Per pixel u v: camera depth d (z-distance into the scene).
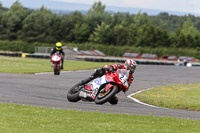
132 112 27.03
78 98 26.95
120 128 19.62
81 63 114.38
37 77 54.91
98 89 24.69
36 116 22.08
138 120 22.73
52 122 20.52
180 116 26.94
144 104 33.38
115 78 24.59
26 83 44.62
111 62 143.75
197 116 27.58
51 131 18.14
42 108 25.27
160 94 42.44
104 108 27.84
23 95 33.09
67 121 21.02
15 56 150.88
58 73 62.12
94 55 194.00
